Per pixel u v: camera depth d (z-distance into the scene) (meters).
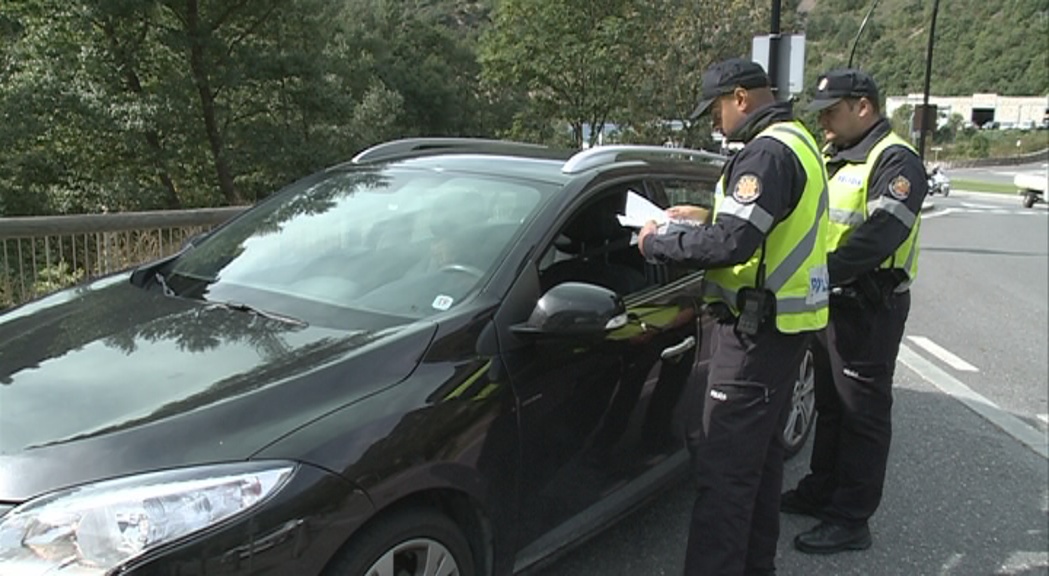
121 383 2.18
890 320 3.38
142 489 1.82
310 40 24.25
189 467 1.88
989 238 18.08
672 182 3.60
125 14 19.56
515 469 2.51
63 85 19.02
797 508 3.84
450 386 2.33
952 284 10.99
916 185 3.19
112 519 1.78
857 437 3.45
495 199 3.05
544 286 2.76
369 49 50.69
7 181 19.33
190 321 2.59
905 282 3.42
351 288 2.77
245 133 22.97
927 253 14.91
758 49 8.79
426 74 54.34
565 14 17.88
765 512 2.95
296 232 3.21
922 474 4.28
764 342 2.63
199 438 1.94
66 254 5.59
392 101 44.44
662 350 3.17
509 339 2.55
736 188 2.48
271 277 2.94
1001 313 8.89
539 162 3.38
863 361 3.39
